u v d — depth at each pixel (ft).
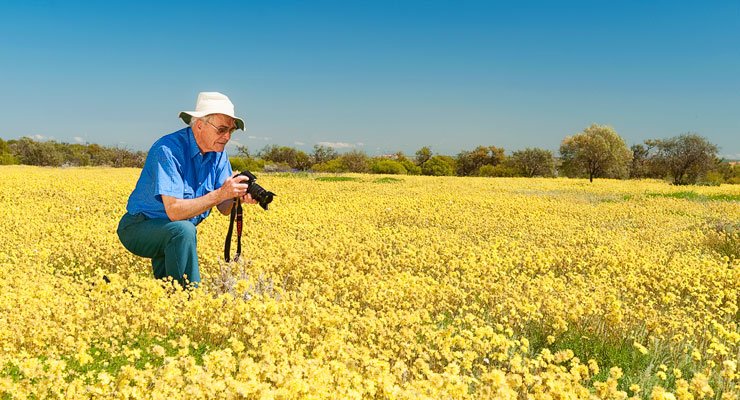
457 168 283.79
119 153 221.25
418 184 99.40
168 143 17.95
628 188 108.78
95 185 64.28
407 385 11.42
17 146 221.66
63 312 14.84
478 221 43.60
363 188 81.35
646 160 226.58
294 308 16.35
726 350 15.34
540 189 97.25
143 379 10.72
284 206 48.60
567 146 188.24
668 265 27.40
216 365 11.50
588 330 17.28
